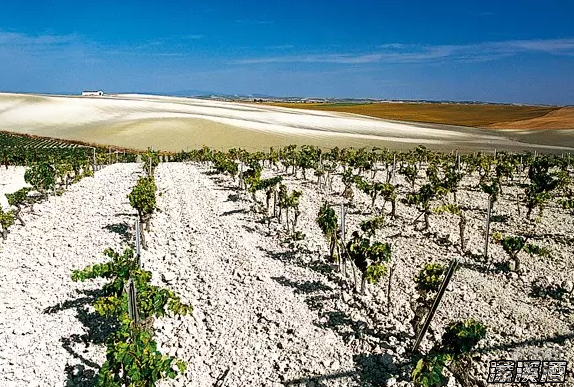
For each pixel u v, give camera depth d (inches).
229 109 4771.2
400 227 827.4
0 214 765.9
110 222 884.6
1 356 422.0
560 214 908.0
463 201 1036.5
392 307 511.8
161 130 3127.5
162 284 588.1
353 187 1210.6
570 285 563.5
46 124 3535.9
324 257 663.8
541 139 3472.0
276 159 1700.3
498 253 681.0
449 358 366.6
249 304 525.7
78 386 385.7
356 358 418.3
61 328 472.1
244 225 838.5
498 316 497.4
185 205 1029.2
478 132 3986.2
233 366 415.2
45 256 690.8
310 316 494.3
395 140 3191.4
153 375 331.3
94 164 1808.6
